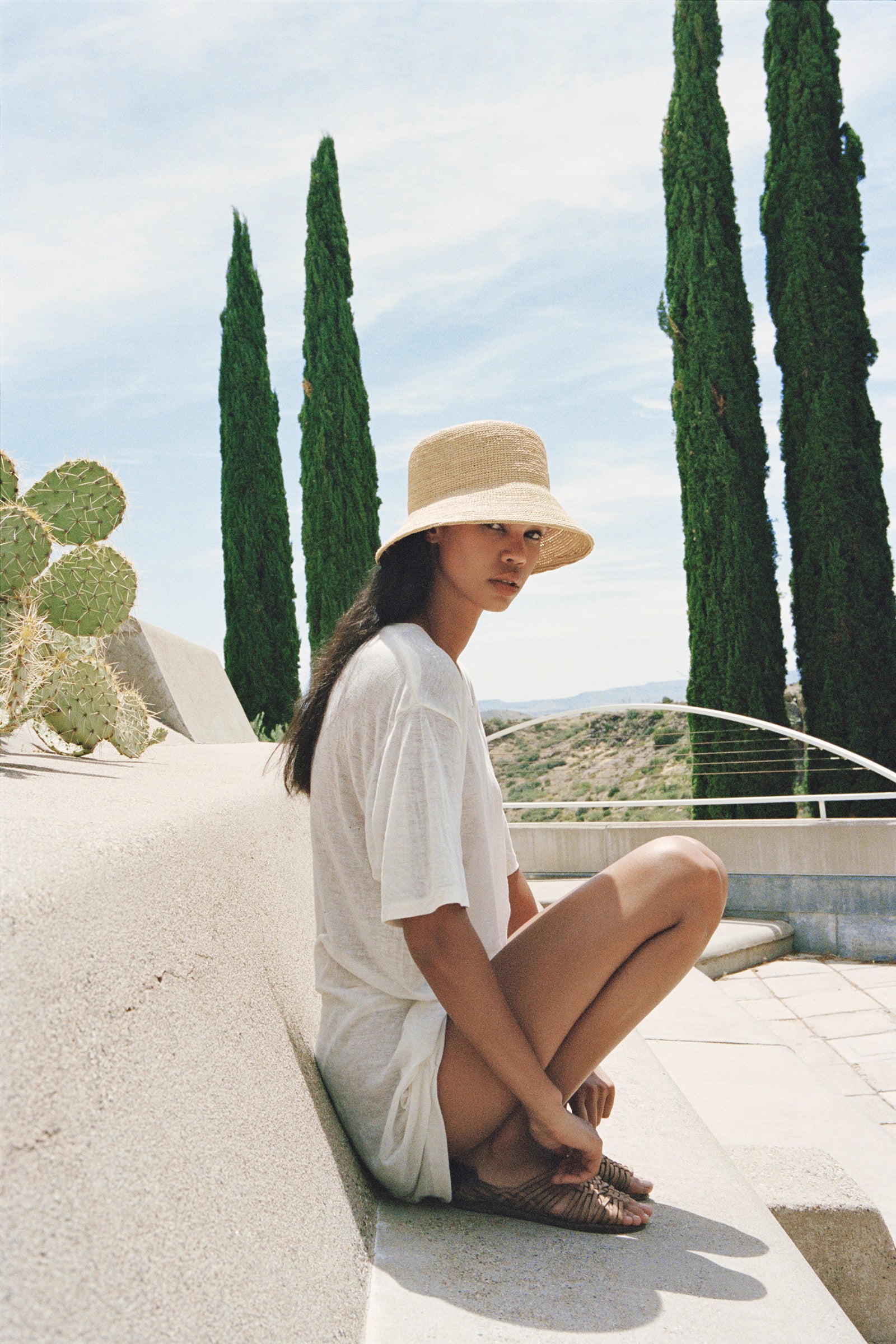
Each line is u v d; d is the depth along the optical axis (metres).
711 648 10.99
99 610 2.65
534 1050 1.43
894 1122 3.55
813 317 10.89
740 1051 3.46
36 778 1.81
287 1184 1.11
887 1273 1.90
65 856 0.99
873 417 10.82
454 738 1.38
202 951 1.21
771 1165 2.12
